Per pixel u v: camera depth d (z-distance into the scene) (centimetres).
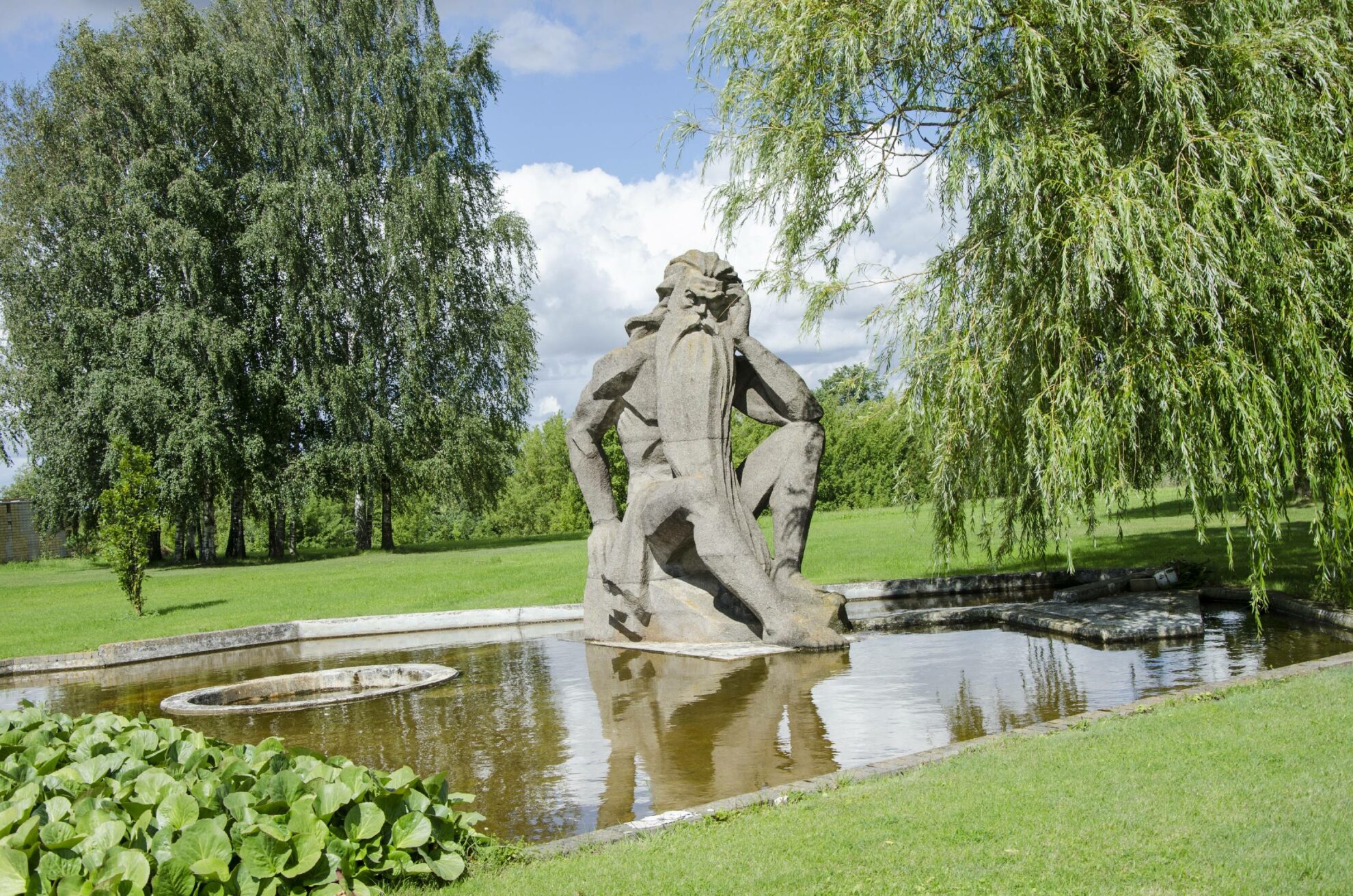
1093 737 545
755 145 1096
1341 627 929
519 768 607
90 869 358
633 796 533
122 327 3325
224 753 478
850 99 1018
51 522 3644
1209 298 811
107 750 497
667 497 1056
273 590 2258
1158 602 1110
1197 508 815
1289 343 798
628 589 1111
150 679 1136
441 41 3700
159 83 3400
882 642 1010
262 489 3550
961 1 901
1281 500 828
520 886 386
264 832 377
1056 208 866
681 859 402
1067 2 873
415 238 3572
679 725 693
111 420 3281
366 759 647
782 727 668
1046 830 408
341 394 3497
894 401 1050
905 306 1002
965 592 1469
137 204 3294
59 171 3434
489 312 3831
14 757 493
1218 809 419
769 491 1093
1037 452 887
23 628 1744
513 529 7800
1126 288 882
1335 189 848
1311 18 898
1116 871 366
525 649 1166
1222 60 873
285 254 3438
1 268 3388
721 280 1084
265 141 3669
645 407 1135
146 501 1867
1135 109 905
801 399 1077
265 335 3634
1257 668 770
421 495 4438
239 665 1202
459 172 3791
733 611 1079
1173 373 810
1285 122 839
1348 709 560
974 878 367
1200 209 803
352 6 3588
